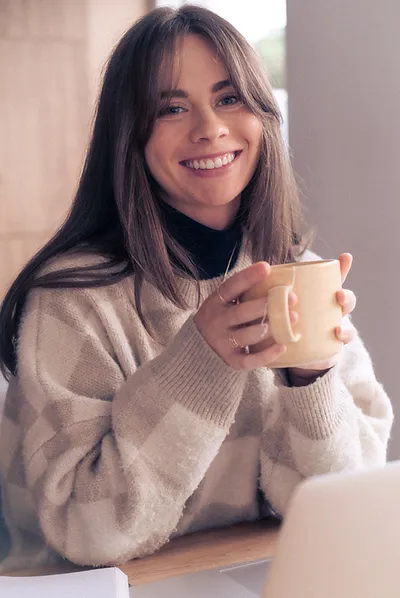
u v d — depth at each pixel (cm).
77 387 109
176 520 101
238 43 112
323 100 211
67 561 104
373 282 200
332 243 212
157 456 97
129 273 116
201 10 113
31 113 443
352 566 49
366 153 199
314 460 106
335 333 82
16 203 444
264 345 82
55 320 111
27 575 98
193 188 113
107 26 447
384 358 198
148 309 117
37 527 120
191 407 95
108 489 98
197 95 110
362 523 49
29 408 106
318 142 214
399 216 189
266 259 124
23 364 108
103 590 81
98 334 113
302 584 50
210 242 120
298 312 79
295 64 219
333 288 82
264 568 92
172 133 111
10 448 120
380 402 127
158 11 115
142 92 110
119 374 110
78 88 448
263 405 118
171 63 109
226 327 84
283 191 123
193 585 87
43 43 441
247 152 115
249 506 120
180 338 95
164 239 117
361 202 201
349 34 200
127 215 114
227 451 117
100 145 120
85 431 102
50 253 120
